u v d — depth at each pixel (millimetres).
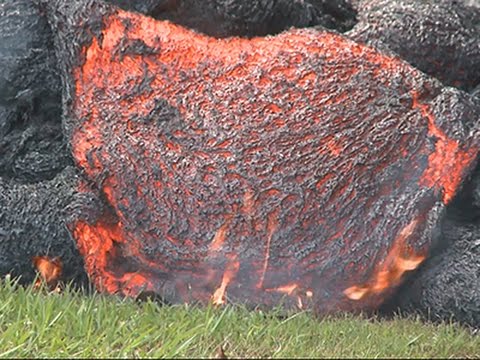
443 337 12500
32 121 16375
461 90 15961
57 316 11688
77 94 15141
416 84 14938
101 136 14898
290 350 11016
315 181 14273
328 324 12695
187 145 14555
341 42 15125
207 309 12711
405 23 16109
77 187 15086
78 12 15172
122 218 14742
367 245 14273
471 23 16594
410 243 14258
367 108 14711
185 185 14461
